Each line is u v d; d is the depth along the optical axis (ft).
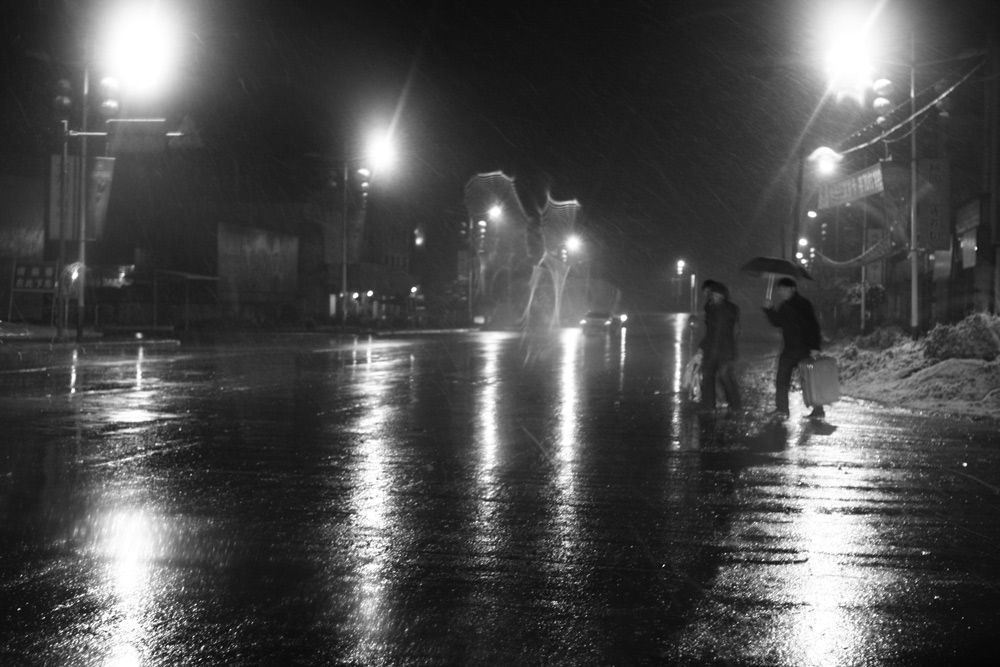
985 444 39.50
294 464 33.50
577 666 14.79
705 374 51.01
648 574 20.04
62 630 16.12
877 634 16.39
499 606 17.80
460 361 99.50
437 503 27.12
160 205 190.39
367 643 15.72
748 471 32.86
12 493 27.89
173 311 183.42
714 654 15.38
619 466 33.76
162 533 23.17
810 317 48.39
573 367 91.04
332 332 183.73
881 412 51.31
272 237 204.33
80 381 68.80
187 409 50.83
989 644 15.92
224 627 16.40
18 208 154.61
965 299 102.99
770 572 20.26
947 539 23.25
